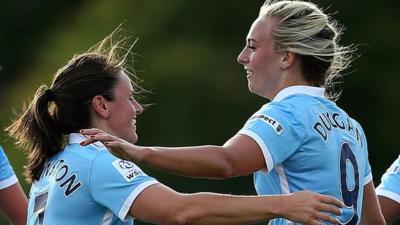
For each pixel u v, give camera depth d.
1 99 70.31
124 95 17.25
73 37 71.38
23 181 51.06
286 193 16.80
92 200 16.48
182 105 63.28
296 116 16.72
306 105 16.91
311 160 16.73
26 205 20.11
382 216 18.38
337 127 17.09
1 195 20.03
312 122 16.80
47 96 17.12
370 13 65.19
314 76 17.27
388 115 62.94
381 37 64.50
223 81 63.72
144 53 67.00
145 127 62.84
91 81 17.08
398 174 19.56
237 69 64.69
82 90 17.05
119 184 16.27
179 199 15.93
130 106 17.28
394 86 63.31
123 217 16.20
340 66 17.73
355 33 64.94
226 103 62.94
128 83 17.34
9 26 79.50
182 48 66.38
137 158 15.80
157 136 62.78
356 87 63.50
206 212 15.78
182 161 15.98
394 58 64.31
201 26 67.94
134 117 17.34
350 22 65.12
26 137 17.38
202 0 68.06
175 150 15.98
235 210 15.66
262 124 16.55
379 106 63.28
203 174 16.12
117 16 70.81
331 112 17.19
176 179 52.22
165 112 63.19
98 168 16.44
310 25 17.05
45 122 17.12
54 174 16.91
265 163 16.44
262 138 16.42
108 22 70.94
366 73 63.81
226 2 67.44
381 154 62.25
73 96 17.06
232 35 67.25
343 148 17.05
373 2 65.31
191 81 63.94
